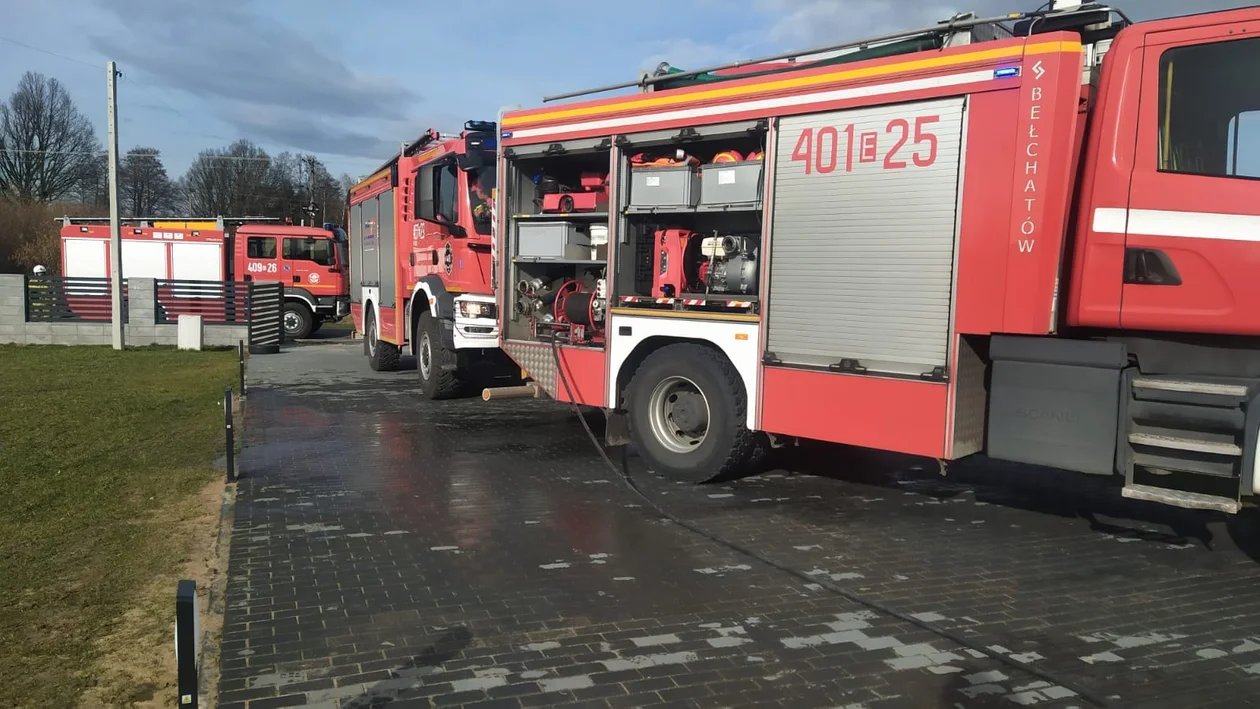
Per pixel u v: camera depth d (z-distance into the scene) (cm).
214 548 520
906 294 546
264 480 680
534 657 374
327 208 7188
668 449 693
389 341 1305
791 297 602
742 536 551
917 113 538
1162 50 469
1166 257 467
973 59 513
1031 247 494
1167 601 450
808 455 779
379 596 442
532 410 1034
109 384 1246
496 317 907
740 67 684
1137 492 471
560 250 773
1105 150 483
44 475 697
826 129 580
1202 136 459
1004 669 369
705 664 370
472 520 577
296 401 1091
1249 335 457
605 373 729
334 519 575
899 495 659
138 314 1869
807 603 441
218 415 984
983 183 511
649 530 561
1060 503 638
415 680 352
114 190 1753
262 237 2278
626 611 427
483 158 988
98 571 483
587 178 758
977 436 542
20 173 5753
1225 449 445
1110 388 485
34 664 371
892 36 558
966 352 531
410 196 1202
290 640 389
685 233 691
